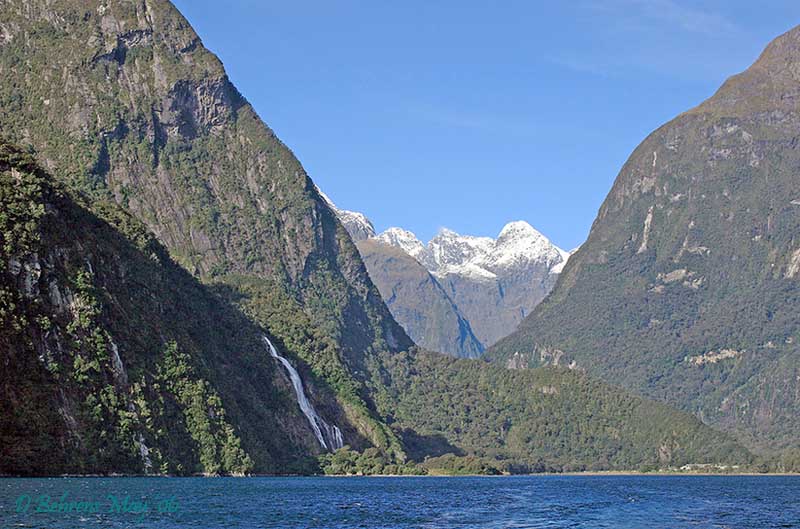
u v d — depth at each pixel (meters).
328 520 183.62
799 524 193.75
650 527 183.75
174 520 171.62
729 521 197.75
